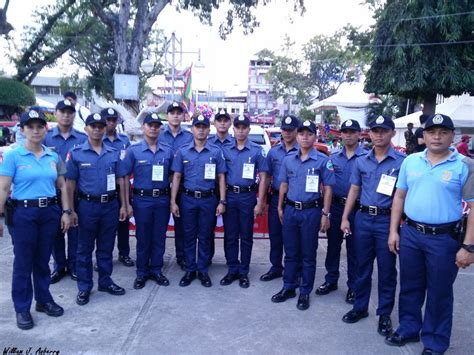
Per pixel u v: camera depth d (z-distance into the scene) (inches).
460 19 454.6
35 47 708.0
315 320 153.9
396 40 489.4
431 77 476.4
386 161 145.9
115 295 171.8
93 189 161.5
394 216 137.8
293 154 168.9
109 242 171.5
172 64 743.1
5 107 689.6
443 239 124.0
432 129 122.0
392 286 145.6
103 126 160.7
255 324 148.9
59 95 1963.6
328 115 1425.9
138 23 531.5
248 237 187.2
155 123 178.1
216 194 189.6
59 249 186.7
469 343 139.5
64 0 688.4
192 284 186.7
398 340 135.9
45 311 153.0
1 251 218.7
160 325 146.2
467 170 120.6
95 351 128.2
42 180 140.8
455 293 179.3
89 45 859.4
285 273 172.2
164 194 183.5
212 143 190.5
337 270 183.0
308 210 162.6
